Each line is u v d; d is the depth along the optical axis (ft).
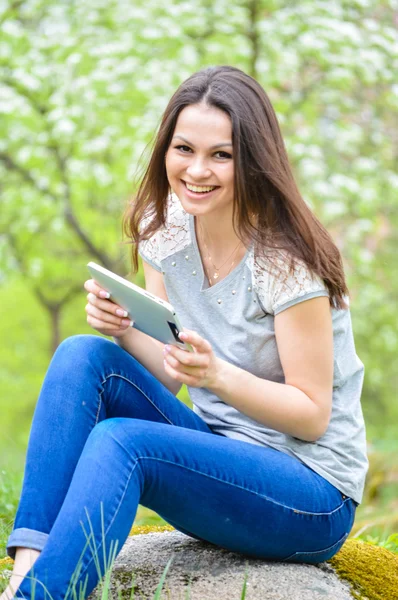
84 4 31.63
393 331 37.04
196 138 8.02
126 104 31.76
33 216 37.63
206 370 7.68
